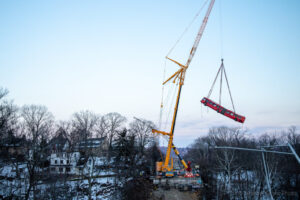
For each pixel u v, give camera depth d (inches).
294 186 1926.7
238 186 1939.0
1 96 1978.3
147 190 2031.3
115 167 2468.0
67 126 2541.8
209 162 3070.9
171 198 1872.5
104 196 1828.2
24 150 1936.5
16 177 1631.4
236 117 1865.2
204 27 2322.8
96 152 2265.0
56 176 1809.8
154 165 3233.3
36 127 2149.4
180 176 2481.5
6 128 1929.1
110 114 3006.9
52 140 2236.7
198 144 4308.6
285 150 2225.6
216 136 3088.1
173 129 2495.1
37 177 1561.3
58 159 2534.5
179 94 2512.3
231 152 2123.5
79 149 2380.7
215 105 1946.4
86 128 2456.9
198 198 1877.5
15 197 1492.4
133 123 3270.2
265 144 2502.5
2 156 1861.5
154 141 3189.0
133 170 2445.9
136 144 2913.4
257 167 1839.3
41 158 1814.7
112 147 2878.9
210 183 2317.9
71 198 1630.2
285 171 1929.1
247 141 3186.5
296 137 2795.3
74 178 2212.1
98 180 2273.6
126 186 1948.8
